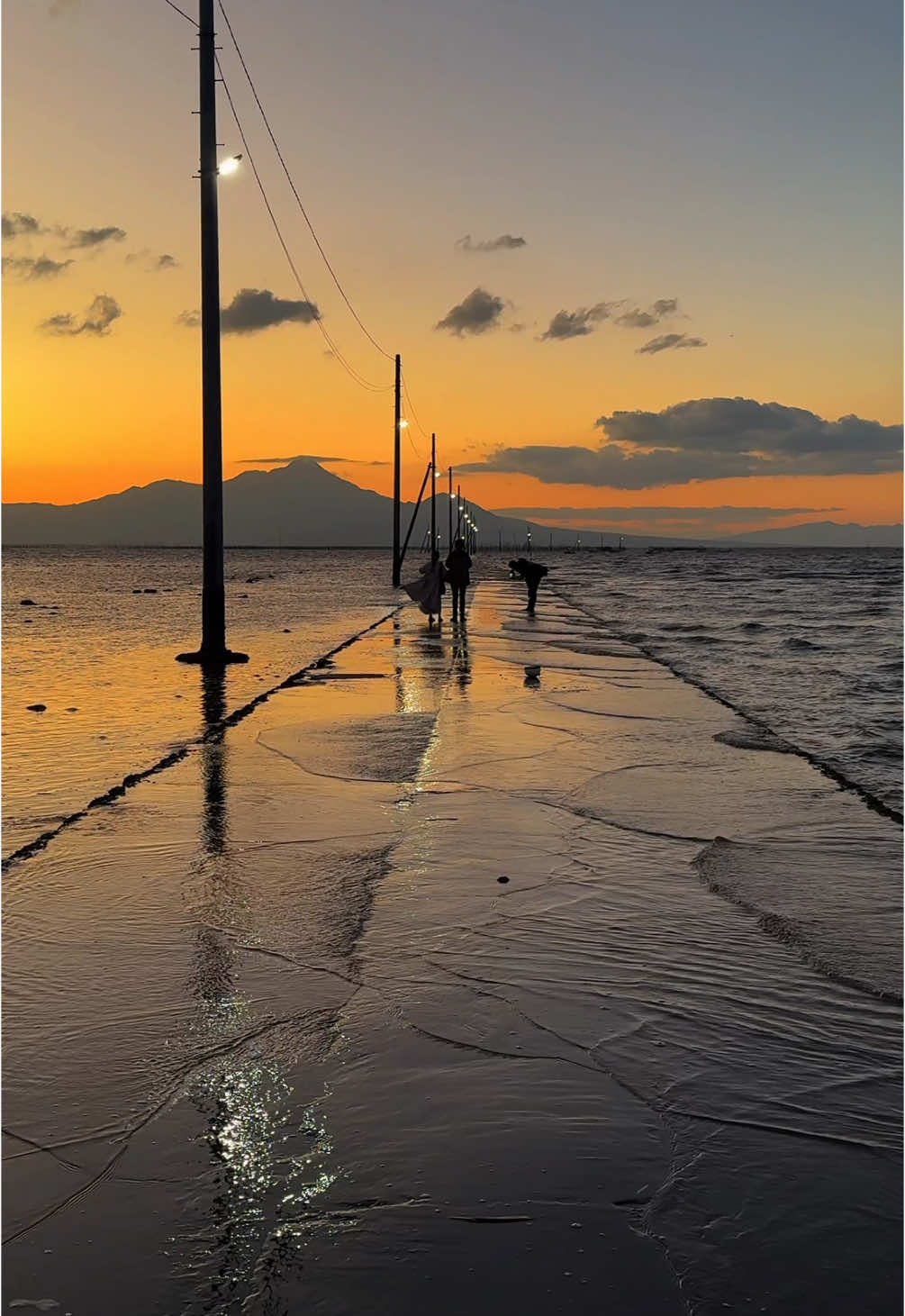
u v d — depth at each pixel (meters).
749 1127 3.56
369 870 6.56
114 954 5.15
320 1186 3.20
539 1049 4.13
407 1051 4.11
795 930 5.51
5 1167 3.32
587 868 6.62
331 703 13.95
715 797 8.64
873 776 10.02
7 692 15.55
